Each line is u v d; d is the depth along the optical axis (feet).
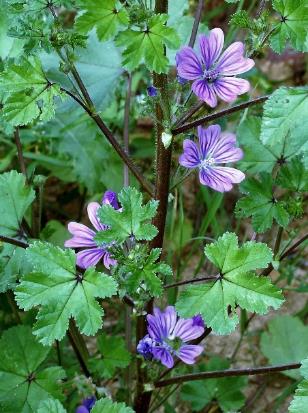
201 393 1.35
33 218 1.22
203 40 0.93
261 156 1.17
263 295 0.91
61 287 0.92
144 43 0.85
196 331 1.05
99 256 0.98
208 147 0.98
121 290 0.91
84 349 1.27
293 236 1.10
